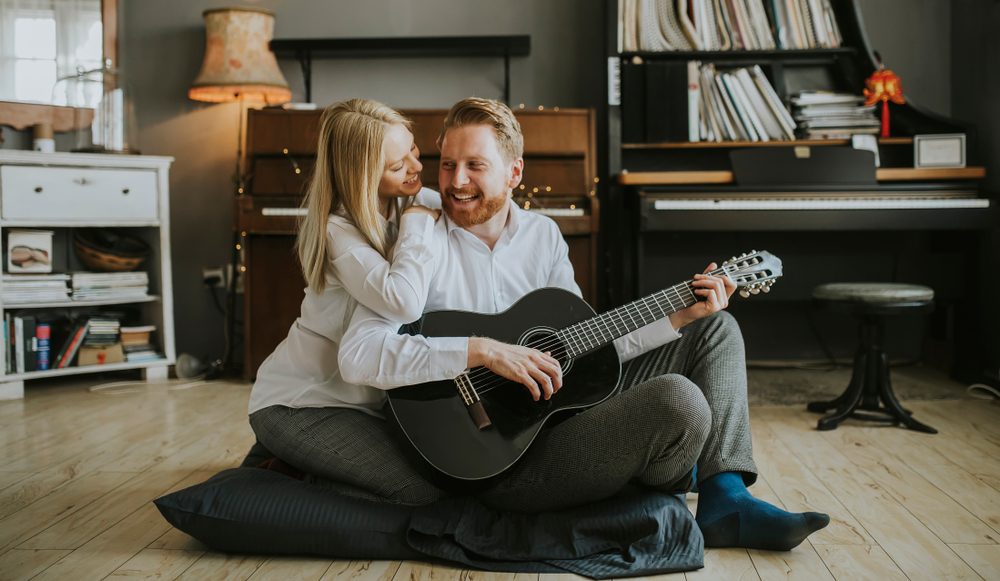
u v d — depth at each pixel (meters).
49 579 1.72
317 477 2.00
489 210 1.93
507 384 1.81
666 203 3.56
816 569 1.74
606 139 4.15
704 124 3.97
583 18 4.27
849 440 2.79
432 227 1.90
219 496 1.83
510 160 1.94
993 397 3.44
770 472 2.44
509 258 2.04
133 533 1.99
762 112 3.96
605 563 1.73
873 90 3.83
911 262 3.84
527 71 4.30
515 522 1.87
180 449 2.77
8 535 1.98
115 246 4.00
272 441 1.98
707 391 1.92
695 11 3.96
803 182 3.67
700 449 1.76
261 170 3.94
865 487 2.29
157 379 4.05
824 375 3.94
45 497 2.27
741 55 4.01
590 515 1.82
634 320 1.87
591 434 1.77
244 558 1.83
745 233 4.14
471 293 2.00
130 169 3.92
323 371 1.98
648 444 1.73
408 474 1.88
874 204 3.51
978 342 3.71
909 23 4.19
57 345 3.89
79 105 4.12
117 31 4.30
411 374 1.76
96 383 3.97
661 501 1.81
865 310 2.91
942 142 3.80
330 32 4.32
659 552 1.74
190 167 4.38
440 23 4.30
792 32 3.98
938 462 2.52
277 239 3.89
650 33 3.97
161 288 4.05
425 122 3.97
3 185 3.65
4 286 3.67
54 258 4.12
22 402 3.55
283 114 3.98
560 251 2.11
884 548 1.85
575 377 1.84
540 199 3.91
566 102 4.29
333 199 1.91
